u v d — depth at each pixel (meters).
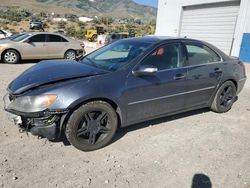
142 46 4.09
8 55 10.60
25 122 3.30
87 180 2.92
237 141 4.01
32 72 3.76
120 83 3.58
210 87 4.76
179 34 17.92
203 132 4.27
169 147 3.72
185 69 4.29
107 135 3.63
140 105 3.85
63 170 3.08
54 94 3.17
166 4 18.55
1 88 6.32
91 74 3.57
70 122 3.30
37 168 3.08
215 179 3.04
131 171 3.13
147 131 4.20
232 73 5.05
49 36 11.52
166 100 4.14
